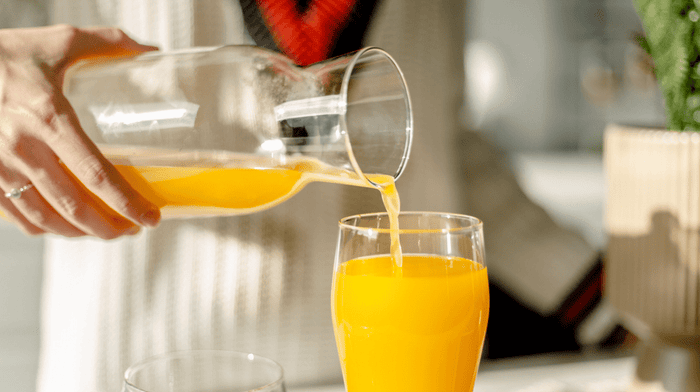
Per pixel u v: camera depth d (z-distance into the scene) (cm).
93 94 71
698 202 71
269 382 63
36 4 91
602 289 94
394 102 69
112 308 94
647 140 72
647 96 277
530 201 104
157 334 94
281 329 95
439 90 101
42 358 103
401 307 66
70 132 67
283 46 87
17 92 68
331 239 96
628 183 74
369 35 94
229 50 69
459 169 106
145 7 90
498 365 87
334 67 67
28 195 72
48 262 99
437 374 67
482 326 68
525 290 98
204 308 94
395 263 66
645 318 74
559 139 315
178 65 69
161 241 94
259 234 94
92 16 91
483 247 69
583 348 93
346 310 67
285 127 67
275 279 94
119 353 95
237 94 68
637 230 74
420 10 98
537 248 98
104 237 73
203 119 69
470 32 303
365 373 67
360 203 97
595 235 224
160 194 72
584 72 301
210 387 64
